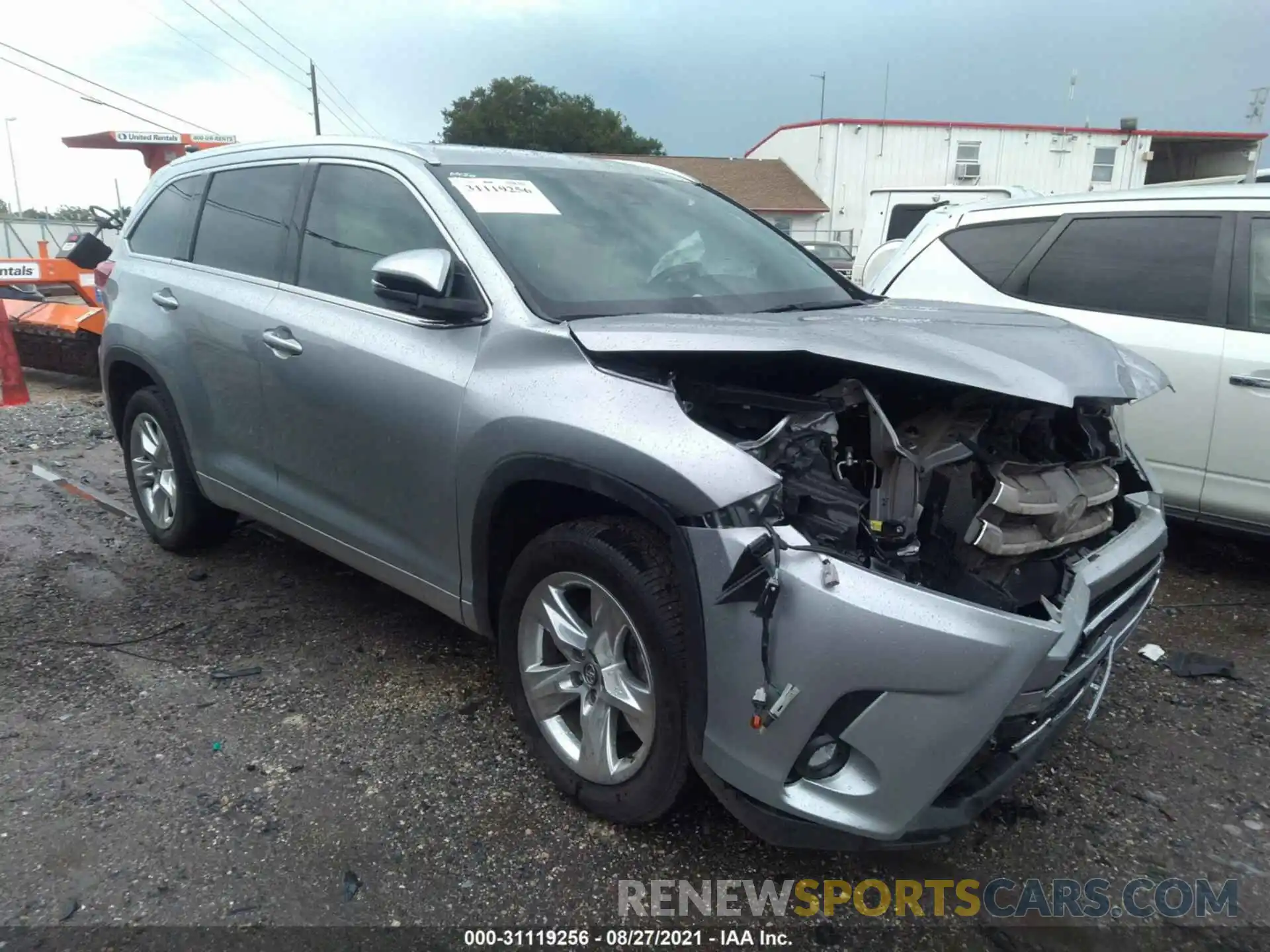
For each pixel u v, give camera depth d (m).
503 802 2.77
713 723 2.23
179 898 2.36
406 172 3.20
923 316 2.93
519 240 2.95
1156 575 2.82
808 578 2.05
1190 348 4.34
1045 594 2.34
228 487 3.95
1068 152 34.72
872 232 13.98
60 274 9.64
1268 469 4.15
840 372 2.44
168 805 2.72
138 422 4.57
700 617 2.20
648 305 2.88
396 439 2.98
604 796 2.60
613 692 2.51
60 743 3.02
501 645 2.85
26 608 4.05
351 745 3.04
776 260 3.58
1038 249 4.99
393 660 3.62
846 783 2.13
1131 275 4.64
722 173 36.16
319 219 3.50
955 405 2.43
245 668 3.53
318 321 3.29
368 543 3.26
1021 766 2.29
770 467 2.21
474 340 2.79
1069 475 2.47
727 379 2.50
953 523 2.31
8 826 2.60
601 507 2.66
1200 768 3.04
